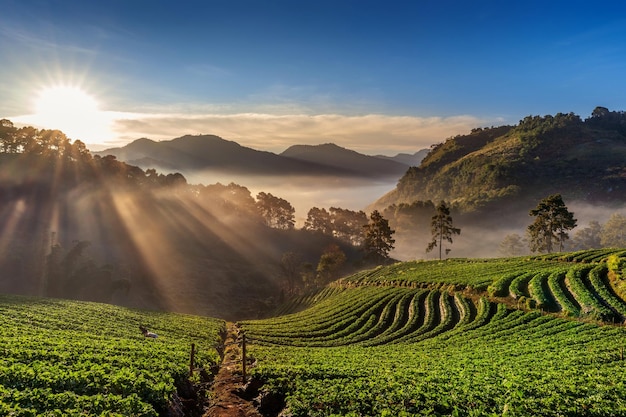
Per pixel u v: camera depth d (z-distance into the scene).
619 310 50.41
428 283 82.19
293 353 46.31
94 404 19.33
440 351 45.66
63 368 24.69
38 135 191.88
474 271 83.94
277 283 158.38
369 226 147.00
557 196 114.19
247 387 29.44
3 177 158.50
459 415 21.11
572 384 25.42
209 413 25.67
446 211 128.00
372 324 66.50
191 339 51.66
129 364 28.00
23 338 32.62
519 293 62.09
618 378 26.45
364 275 113.12
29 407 17.84
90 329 47.22
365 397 23.77
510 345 44.00
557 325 49.38
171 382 25.94
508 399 22.52
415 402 22.64
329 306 85.88
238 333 65.50
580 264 73.25
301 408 23.31
